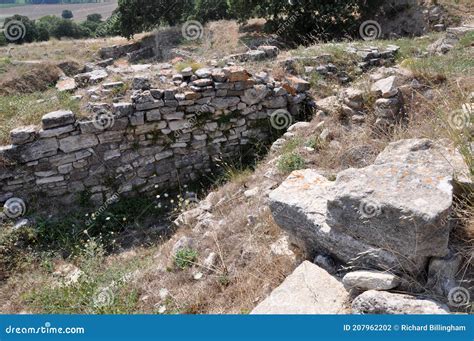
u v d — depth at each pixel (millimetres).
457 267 2660
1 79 12125
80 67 14406
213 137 6492
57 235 5438
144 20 18359
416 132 4402
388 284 2613
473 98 4605
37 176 5566
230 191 5445
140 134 6016
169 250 4539
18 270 4953
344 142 5164
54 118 5441
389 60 8148
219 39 16375
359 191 2746
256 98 6598
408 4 14414
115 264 4898
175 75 6496
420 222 2477
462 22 12602
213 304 3482
